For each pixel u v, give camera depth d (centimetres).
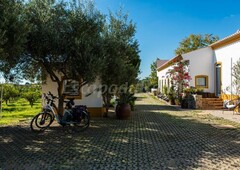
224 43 1745
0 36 607
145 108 1830
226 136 852
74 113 949
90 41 915
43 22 896
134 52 1309
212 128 1002
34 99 2258
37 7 915
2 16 638
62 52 916
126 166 540
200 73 1980
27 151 659
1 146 711
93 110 1309
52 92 1270
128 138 813
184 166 542
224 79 1752
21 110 1980
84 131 925
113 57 1073
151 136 845
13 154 631
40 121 930
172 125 1072
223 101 1738
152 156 613
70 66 952
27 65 1019
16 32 672
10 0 689
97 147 698
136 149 678
